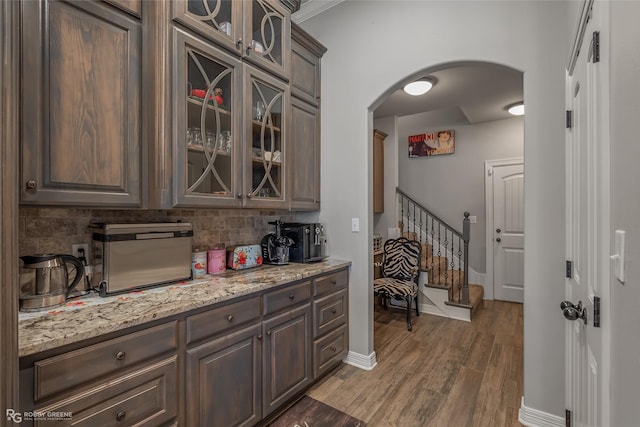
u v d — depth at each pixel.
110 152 1.36
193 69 1.62
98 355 1.08
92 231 1.56
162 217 1.86
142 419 1.20
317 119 2.65
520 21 1.84
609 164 0.81
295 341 1.96
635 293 0.63
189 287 1.63
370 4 2.43
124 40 1.41
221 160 1.78
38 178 1.15
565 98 1.67
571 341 1.50
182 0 1.54
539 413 1.77
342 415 1.88
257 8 2.01
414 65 2.22
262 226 2.54
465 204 4.85
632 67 0.65
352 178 2.51
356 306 2.49
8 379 0.60
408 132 5.35
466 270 3.63
